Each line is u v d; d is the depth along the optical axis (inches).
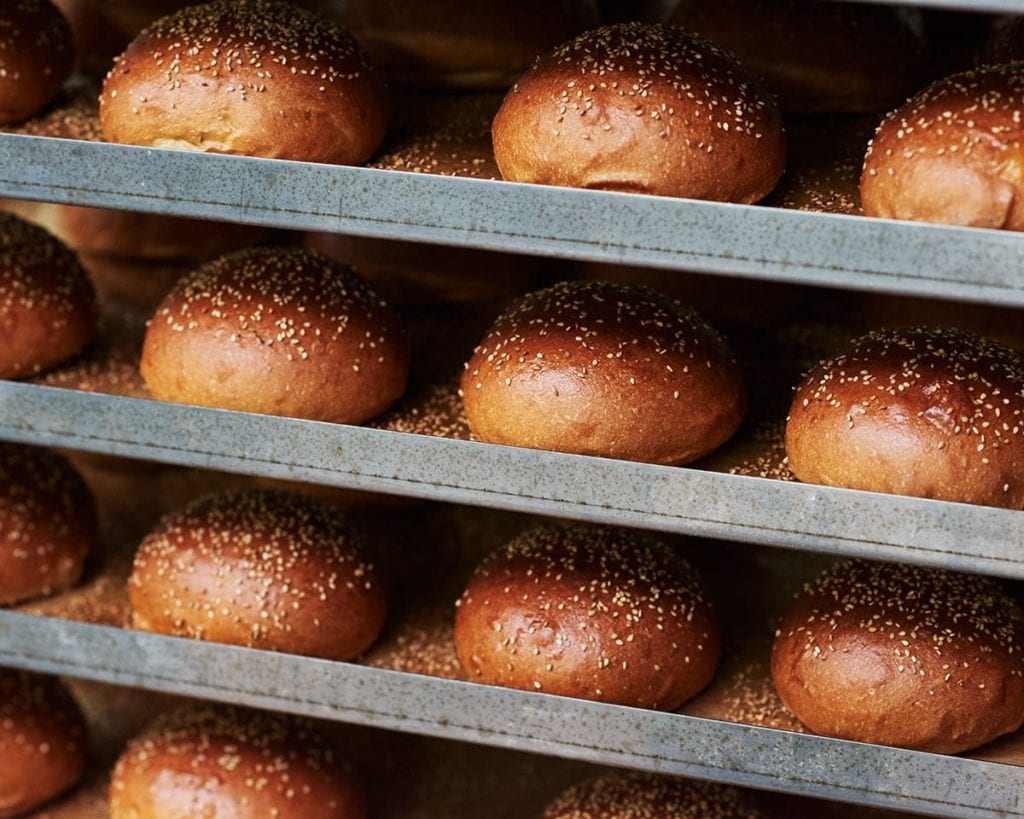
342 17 47.4
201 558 43.9
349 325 43.2
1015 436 40.1
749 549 46.9
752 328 46.5
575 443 41.3
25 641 44.0
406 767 48.4
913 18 45.6
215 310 43.1
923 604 41.9
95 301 46.6
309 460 41.8
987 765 40.4
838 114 44.9
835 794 41.1
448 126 44.6
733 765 41.4
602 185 40.6
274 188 40.7
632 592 42.6
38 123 44.3
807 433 41.0
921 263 38.8
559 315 42.2
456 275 47.2
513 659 42.3
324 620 43.6
